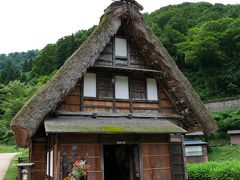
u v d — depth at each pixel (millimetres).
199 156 27734
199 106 11289
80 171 7516
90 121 9602
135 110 11008
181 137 11031
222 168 12523
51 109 9031
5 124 39094
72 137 9133
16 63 114938
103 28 10219
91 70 10570
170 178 10266
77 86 10227
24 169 9641
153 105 11414
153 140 10375
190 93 11250
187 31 62062
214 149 31422
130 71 10984
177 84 11102
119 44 11203
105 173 13828
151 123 10414
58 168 8641
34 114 8773
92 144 9352
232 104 40250
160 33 59000
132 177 10391
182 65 54844
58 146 8844
